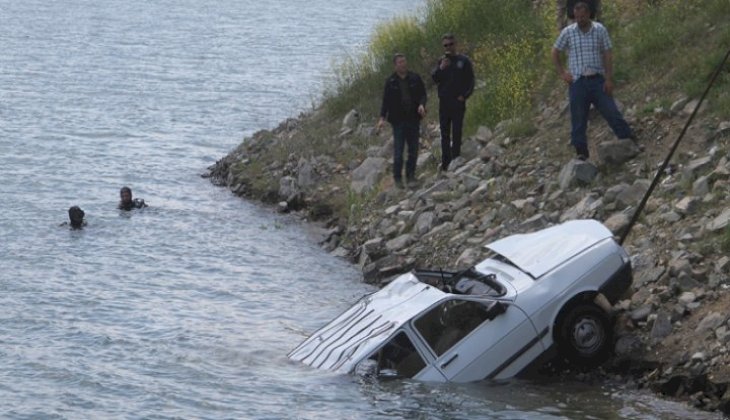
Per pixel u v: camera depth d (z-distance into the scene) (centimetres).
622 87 2594
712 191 2056
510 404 1647
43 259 2675
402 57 2750
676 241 1959
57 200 3325
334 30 9738
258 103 5462
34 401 1764
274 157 3475
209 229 2955
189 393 1783
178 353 1997
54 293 2395
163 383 1834
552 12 3141
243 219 3055
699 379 1644
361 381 1747
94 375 1878
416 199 2661
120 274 2553
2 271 2562
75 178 3647
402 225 2584
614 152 2308
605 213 2180
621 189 2192
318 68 6900
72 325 2173
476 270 1881
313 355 1884
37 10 11944
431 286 1823
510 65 3033
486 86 3070
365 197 2866
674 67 2534
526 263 1816
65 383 1847
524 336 1730
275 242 2803
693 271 1842
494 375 1730
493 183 2527
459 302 1745
